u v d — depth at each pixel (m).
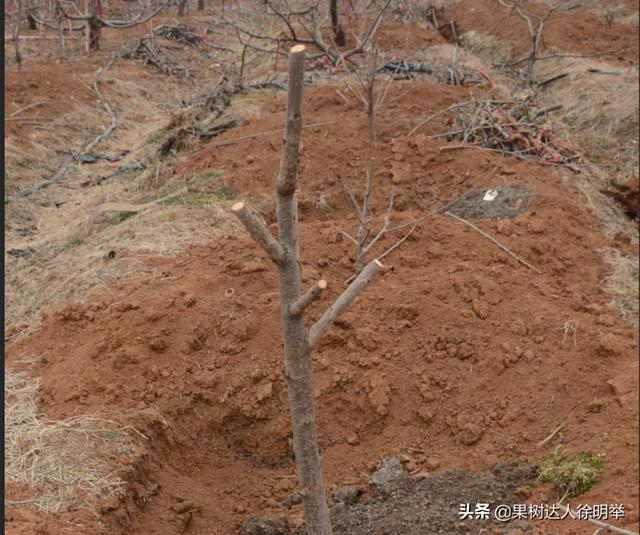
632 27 16.94
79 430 4.45
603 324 5.60
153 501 4.38
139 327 5.29
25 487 4.00
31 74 12.67
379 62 13.11
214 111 10.58
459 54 14.45
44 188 9.59
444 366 5.20
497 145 8.59
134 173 9.87
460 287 5.68
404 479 4.52
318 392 5.06
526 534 3.79
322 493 3.21
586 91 12.02
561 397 4.89
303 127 8.60
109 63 14.60
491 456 4.63
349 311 5.50
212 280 5.78
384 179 7.70
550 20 16.58
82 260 6.54
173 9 20.94
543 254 6.57
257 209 7.09
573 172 8.41
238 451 4.96
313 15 12.77
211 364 5.15
